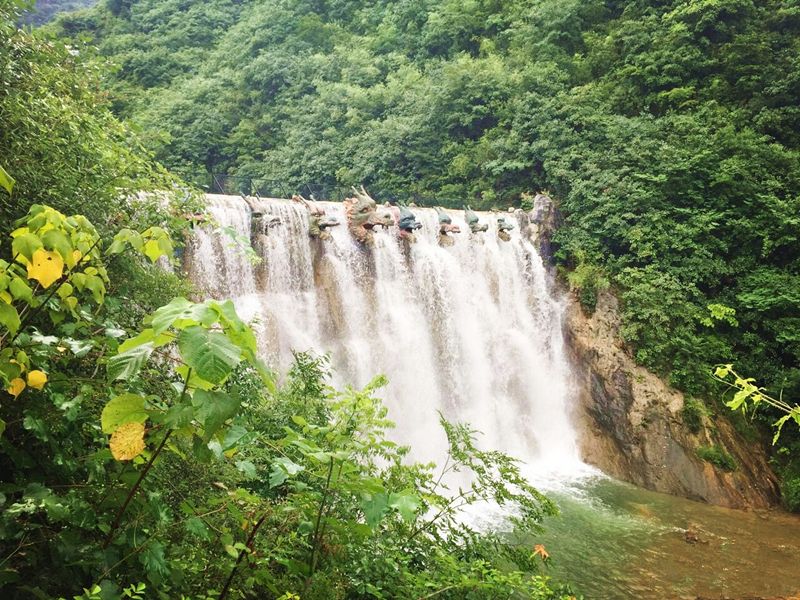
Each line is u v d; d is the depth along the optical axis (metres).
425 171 30.38
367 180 31.89
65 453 3.18
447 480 17.22
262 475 5.71
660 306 19.86
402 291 20.33
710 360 19.22
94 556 2.80
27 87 5.84
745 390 3.58
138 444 2.53
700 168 21.64
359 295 19.28
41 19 66.12
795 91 23.75
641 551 13.10
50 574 2.87
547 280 23.17
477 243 22.28
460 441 6.54
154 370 4.30
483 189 27.88
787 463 17.66
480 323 21.73
